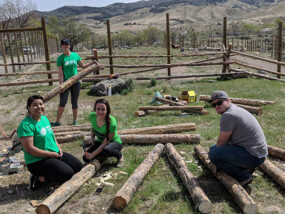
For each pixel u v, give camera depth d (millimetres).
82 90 12117
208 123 6855
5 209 3729
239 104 8008
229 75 13438
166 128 6172
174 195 3822
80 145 5766
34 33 28609
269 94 9570
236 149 3791
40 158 4008
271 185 3992
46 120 4246
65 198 3715
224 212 3441
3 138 6574
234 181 3773
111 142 4758
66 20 48938
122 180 4320
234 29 93688
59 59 6699
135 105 8891
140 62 24016
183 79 14000
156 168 4609
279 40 13047
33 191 4141
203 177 4312
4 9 43188
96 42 59938
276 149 4875
